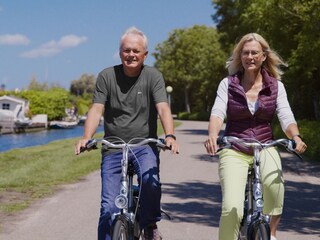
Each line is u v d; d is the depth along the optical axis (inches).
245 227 177.6
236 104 184.9
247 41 185.2
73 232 276.8
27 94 3186.5
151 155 188.2
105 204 183.0
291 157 737.0
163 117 183.8
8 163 630.5
